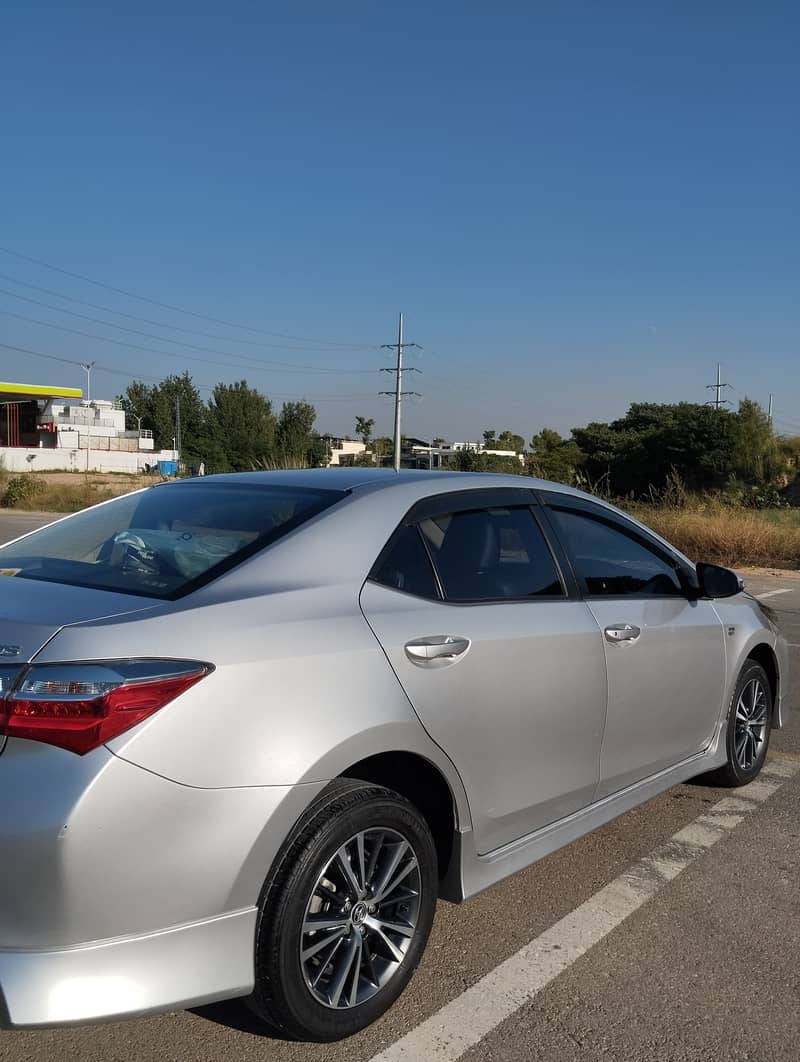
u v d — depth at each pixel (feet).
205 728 7.59
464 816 9.71
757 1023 9.12
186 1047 8.59
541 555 11.55
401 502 10.33
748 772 15.69
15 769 7.14
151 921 7.32
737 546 58.29
